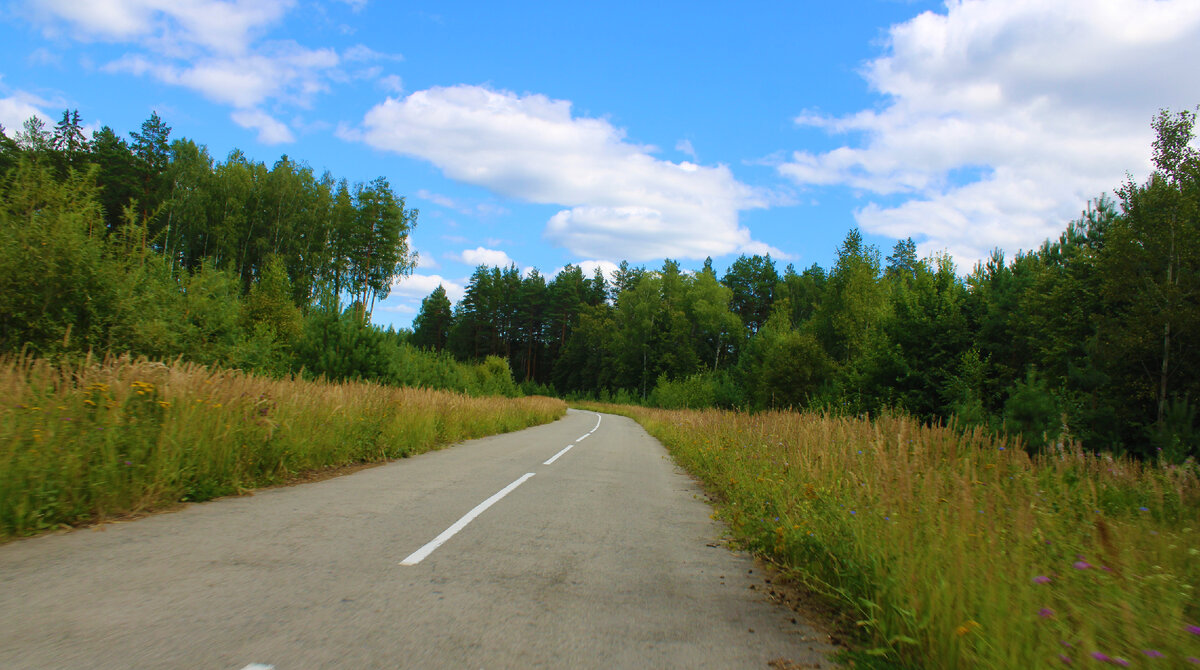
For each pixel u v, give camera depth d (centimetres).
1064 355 2228
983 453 759
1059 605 326
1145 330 1802
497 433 2134
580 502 800
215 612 345
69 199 1095
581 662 311
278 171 5706
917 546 394
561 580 454
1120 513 626
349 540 527
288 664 284
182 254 4872
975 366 2733
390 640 321
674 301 8256
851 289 4725
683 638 356
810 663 331
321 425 1011
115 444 626
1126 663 260
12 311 976
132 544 480
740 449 1130
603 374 9025
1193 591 350
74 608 338
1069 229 2956
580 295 11906
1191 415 1289
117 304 1108
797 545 511
